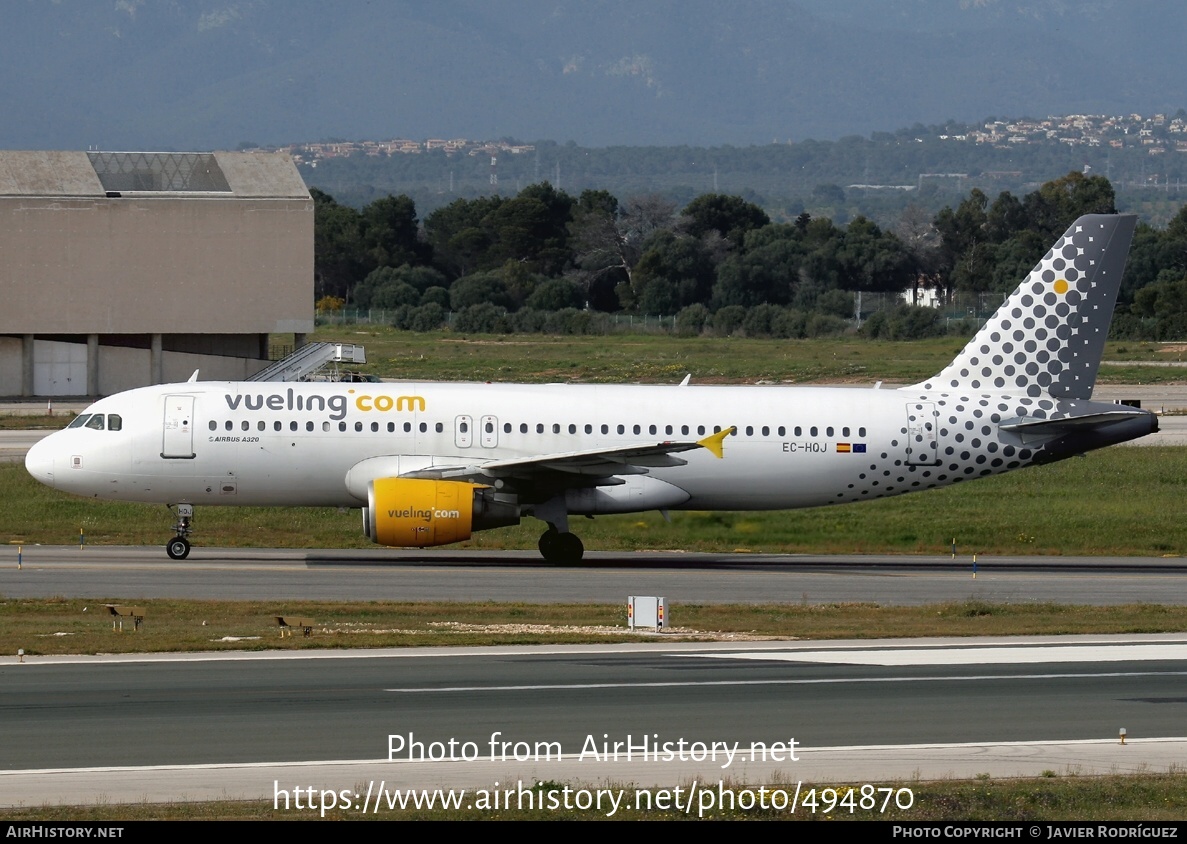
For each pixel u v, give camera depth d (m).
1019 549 175.25
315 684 88.19
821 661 98.25
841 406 159.38
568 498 153.62
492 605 122.88
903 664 97.50
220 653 97.81
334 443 151.00
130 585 131.00
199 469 150.25
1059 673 94.94
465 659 97.12
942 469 160.62
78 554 152.25
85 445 150.50
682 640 106.19
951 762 73.50
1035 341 162.50
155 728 77.06
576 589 135.50
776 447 157.38
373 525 146.38
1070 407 162.50
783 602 130.62
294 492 152.75
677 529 177.50
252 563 148.25
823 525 181.62
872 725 80.44
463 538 148.88
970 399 161.62
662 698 85.88
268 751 73.06
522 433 153.25
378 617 115.69
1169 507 199.38
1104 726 81.25
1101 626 114.38
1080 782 69.62
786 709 83.62
